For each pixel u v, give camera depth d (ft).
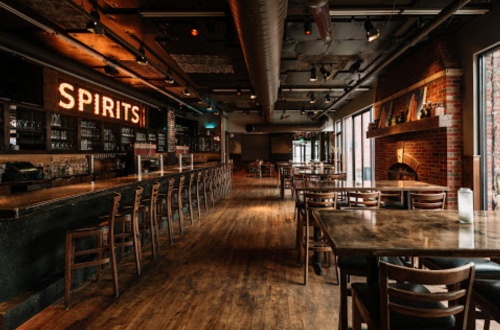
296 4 12.10
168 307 8.19
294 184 14.71
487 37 12.83
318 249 9.70
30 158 19.54
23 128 18.47
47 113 20.06
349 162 38.70
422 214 7.58
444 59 14.78
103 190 10.35
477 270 6.30
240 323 7.41
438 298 4.18
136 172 18.30
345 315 6.39
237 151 64.64
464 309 4.37
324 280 9.89
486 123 13.62
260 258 11.90
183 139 46.73
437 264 6.81
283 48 17.08
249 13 9.00
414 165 17.90
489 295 5.16
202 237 14.89
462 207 6.66
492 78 13.44
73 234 8.19
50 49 18.58
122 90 28.09
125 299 8.65
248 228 16.55
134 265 11.32
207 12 12.64
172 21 13.69
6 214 6.73
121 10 13.00
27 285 8.24
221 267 11.00
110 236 8.84
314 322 7.46
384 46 16.78
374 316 4.73
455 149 14.65
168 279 10.00
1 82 17.80
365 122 31.78
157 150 36.45
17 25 15.11
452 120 14.64
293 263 11.37
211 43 16.20
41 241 8.83
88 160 24.79
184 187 17.67
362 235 5.69
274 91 22.20
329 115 45.62
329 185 14.15
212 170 23.59
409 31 14.74
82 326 7.30
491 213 7.64
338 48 17.07
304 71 22.20
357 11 12.28
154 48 18.66
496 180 13.37
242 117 50.08
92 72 23.13
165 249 13.12
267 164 51.34
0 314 6.88
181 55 18.15
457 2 10.16
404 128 17.34
